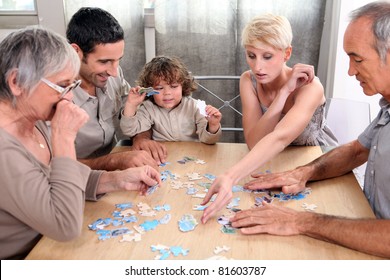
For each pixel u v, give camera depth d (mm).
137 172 1558
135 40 3105
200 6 3021
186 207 1502
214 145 2107
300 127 1788
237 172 1565
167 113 2201
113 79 2297
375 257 1234
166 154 1980
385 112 1602
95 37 1845
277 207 1405
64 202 1223
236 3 3002
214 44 3092
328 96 3199
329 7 3096
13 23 3217
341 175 1752
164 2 3018
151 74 2105
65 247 1287
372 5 1378
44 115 1297
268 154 1677
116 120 2426
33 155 1306
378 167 1534
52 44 1217
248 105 2141
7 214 1260
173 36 3086
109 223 1404
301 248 1275
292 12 2955
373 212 1521
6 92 1231
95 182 1555
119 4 3025
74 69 1270
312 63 3051
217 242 1303
